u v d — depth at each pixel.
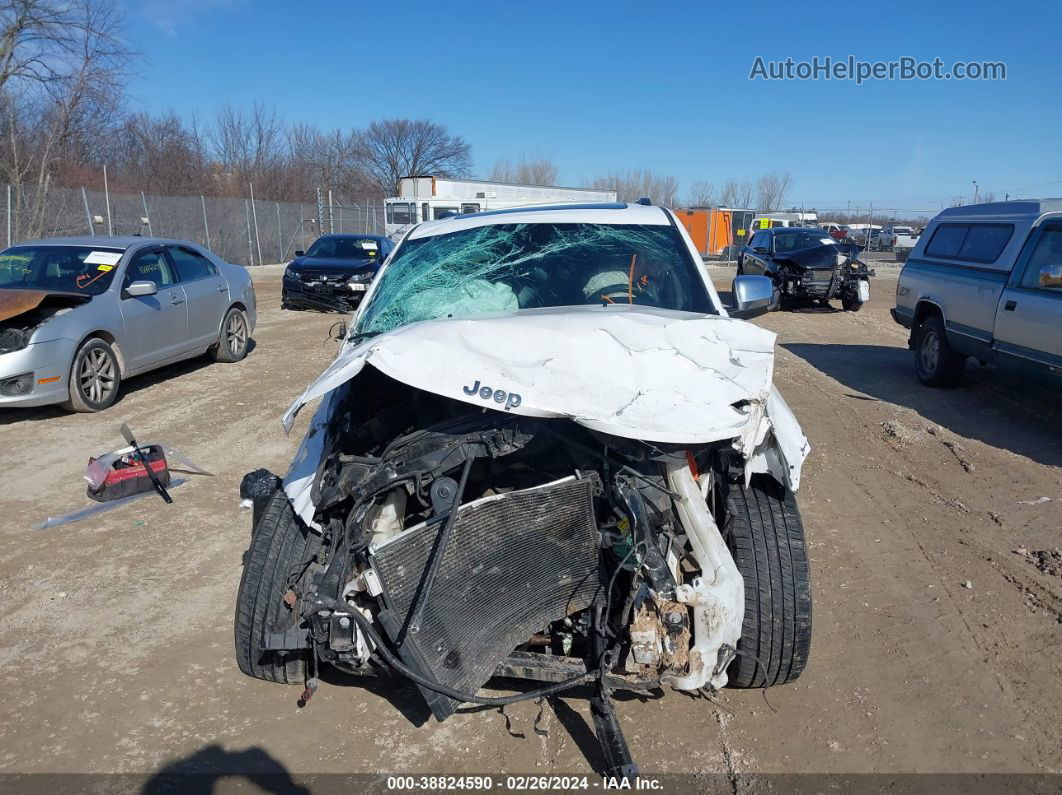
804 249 17.25
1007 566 4.52
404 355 2.77
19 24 25.22
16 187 23.20
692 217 41.44
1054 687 3.37
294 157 46.22
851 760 2.94
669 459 2.81
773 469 3.08
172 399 8.68
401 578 2.66
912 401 8.58
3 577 4.55
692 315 3.46
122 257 8.90
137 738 3.15
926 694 3.34
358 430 3.31
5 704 3.38
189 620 4.07
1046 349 7.09
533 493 2.76
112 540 5.05
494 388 2.68
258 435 7.33
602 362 2.79
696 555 2.82
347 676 3.56
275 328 13.95
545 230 4.38
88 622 4.05
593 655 2.84
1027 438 7.12
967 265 8.48
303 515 3.02
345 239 17.44
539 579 2.86
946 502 5.55
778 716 3.20
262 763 2.99
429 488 2.88
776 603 3.07
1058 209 7.64
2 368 7.27
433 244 4.41
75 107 27.86
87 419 7.84
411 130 67.19
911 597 4.16
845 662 3.57
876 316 16.42
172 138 37.03
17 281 8.48
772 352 3.04
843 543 4.85
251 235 29.62
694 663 2.67
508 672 2.82
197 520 5.36
